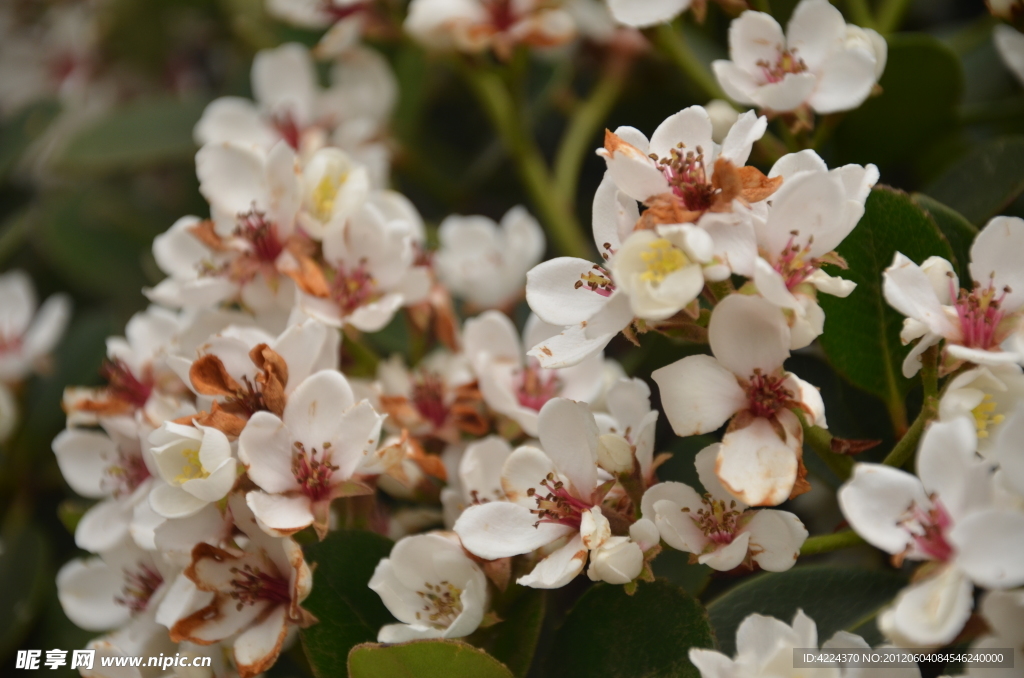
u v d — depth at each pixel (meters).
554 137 0.50
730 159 0.33
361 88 0.44
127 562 0.37
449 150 0.48
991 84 0.42
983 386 0.33
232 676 0.36
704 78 0.40
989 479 0.32
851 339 0.36
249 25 0.49
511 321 0.41
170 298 0.37
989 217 0.37
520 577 0.34
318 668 0.35
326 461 0.35
